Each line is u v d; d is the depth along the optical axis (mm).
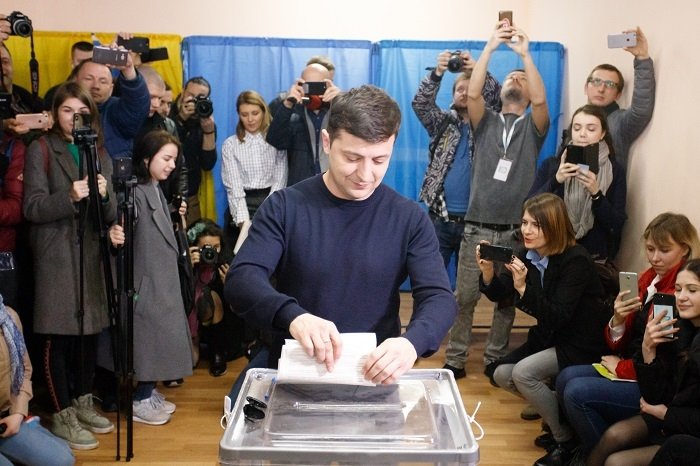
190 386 3648
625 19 3877
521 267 2949
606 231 3506
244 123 4305
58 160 2947
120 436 3061
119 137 3584
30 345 3154
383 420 1102
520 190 3793
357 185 1338
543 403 2855
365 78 4996
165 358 3135
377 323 1459
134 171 3152
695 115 3076
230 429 1062
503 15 3807
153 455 2910
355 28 5375
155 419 3199
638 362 2496
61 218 2861
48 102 3598
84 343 3064
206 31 5305
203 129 4430
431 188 4227
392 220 1457
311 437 1041
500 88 4312
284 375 1141
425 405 1155
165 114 4152
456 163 4184
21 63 4680
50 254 2896
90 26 5207
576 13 4699
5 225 2906
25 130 2924
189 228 3848
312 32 5363
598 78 3811
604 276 3188
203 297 3695
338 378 1138
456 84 4133
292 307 1254
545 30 5273
